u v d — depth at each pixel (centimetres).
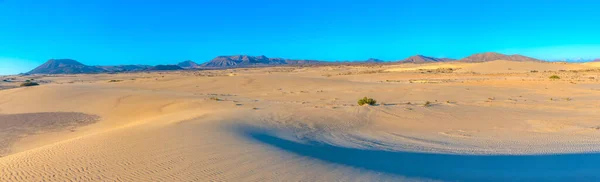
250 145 1463
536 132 1981
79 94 5109
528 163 1241
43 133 2711
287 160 1188
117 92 5347
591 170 1128
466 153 1448
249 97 4712
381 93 4600
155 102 4053
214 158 1216
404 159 1306
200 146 1428
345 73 11688
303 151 1391
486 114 2669
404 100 3834
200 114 2766
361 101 3275
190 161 1178
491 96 4031
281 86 6444
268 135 1902
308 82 6862
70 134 2631
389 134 2003
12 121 3269
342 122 2419
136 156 1264
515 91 4522
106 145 1489
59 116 3503
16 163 1239
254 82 7106
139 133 1806
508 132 2003
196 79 8019
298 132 2073
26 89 5953
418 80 7488
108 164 1169
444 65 14212
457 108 2956
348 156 1333
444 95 4209
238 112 2862
